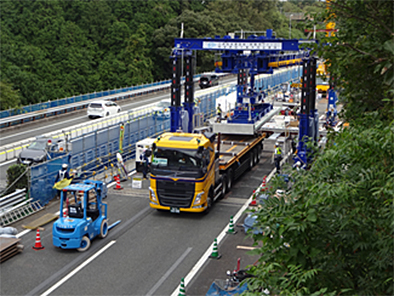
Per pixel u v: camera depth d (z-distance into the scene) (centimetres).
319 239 752
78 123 4456
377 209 750
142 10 9494
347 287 728
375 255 721
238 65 2970
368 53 1053
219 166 2309
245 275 1423
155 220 2045
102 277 1513
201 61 9381
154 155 2048
